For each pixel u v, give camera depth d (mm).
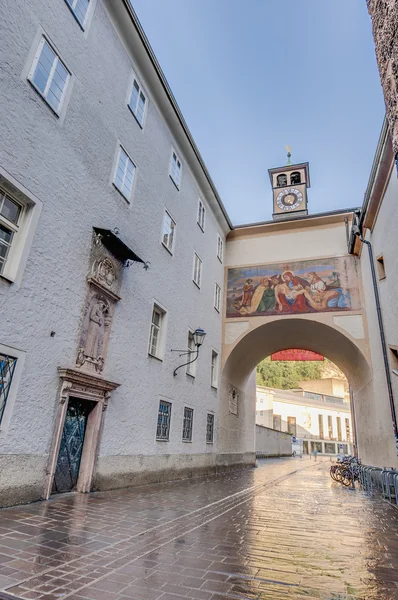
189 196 15961
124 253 9891
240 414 22328
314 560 4656
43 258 7406
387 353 13055
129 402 10312
